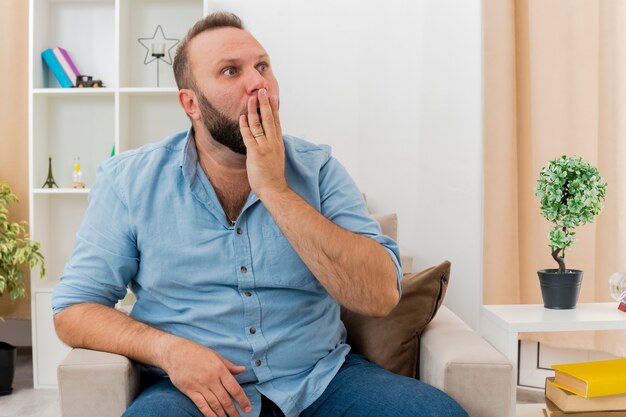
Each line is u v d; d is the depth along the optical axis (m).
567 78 2.39
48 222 2.95
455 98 2.71
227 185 1.42
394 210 2.79
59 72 2.83
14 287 2.67
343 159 2.81
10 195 2.82
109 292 1.41
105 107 2.96
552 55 2.42
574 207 1.74
